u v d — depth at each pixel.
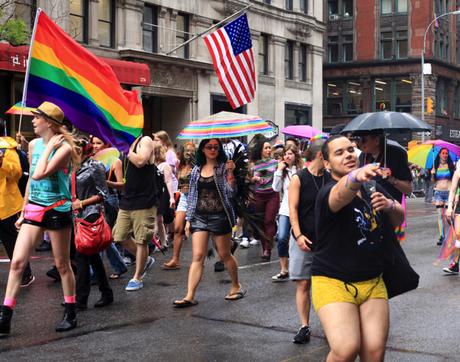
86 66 7.64
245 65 14.80
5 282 9.13
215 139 7.72
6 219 8.70
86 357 5.78
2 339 6.32
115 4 26.64
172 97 30.56
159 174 11.48
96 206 7.49
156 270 10.34
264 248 11.55
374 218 4.12
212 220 7.81
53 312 7.42
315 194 6.27
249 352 5.96
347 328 3.93
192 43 30.25
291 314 7.44
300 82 38.25
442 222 13.97
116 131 7.96
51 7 23.17
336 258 4.08
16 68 19.66
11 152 8.60
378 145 6.12
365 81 54.22
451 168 13.88
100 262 7.75
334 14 55.62
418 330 6.80
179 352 5.95
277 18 35.88
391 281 4.29
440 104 55.66
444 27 55.94
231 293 8.23
